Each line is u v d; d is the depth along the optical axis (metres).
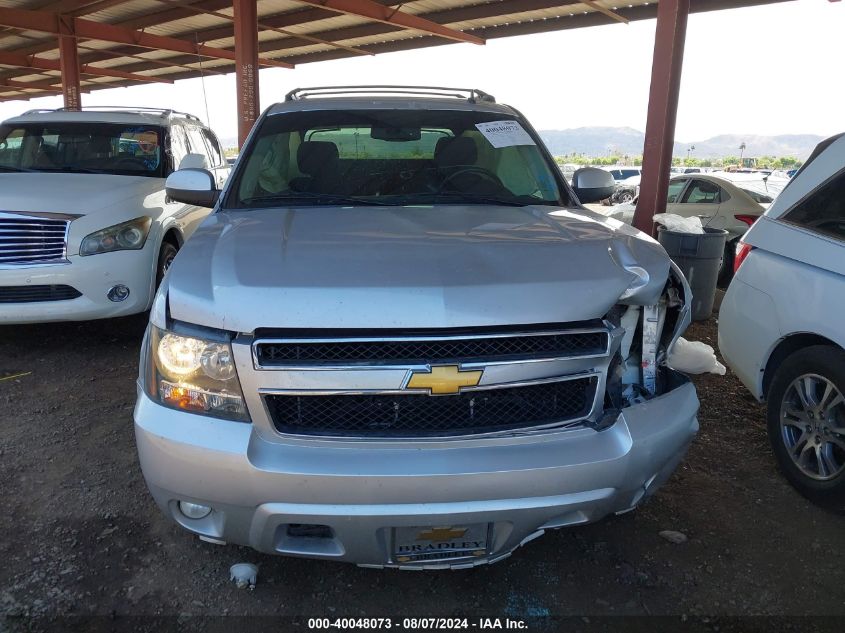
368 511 2.02
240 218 2.93
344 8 12.19
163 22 15.05
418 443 2.07
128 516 2.93
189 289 2.18
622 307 2.45
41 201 4.65
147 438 2.12
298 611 2.38
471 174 3.50
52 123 6.38
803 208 3.46
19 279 4.57
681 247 6.55
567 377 2.15
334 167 3.46
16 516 2.91
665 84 6.73
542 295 2.13
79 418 3.93
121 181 5.41
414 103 3.88
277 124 3.67
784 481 3.39
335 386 2.02
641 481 2.27
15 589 2.44
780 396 3.38
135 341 5.41
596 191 3.81
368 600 2.45
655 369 2.59
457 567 2.21
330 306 2.02
